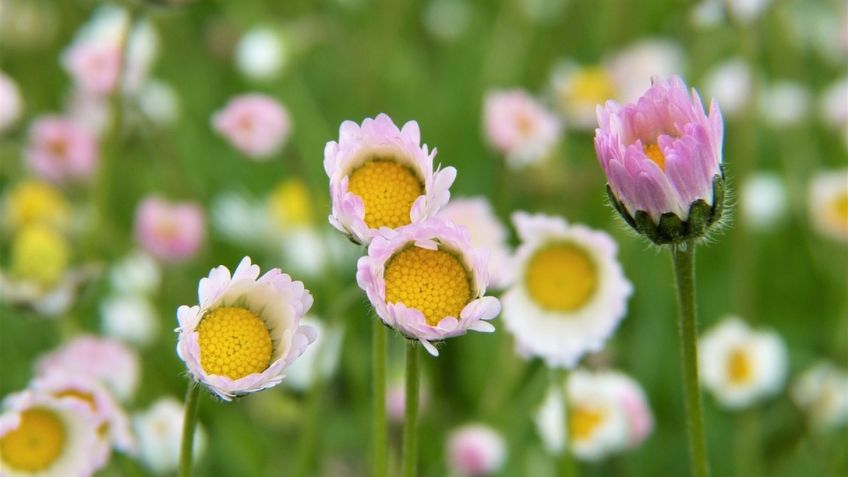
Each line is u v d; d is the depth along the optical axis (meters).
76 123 0.57
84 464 0.35
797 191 0.56
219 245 0.55
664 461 0.47
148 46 0.55
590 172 0.52
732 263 0.53
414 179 0.32
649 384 0.48
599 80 0.55
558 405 0.41
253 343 0.31
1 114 0.53
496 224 0.41
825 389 0.46
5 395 0.47
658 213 0.32
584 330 0.37
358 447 0.45
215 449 0.44
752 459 0.45
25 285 0.41
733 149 0.58
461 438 0.42
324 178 0.56
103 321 0.47
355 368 0.45
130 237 0.56
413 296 0.31
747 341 0.45
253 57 0.58
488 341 0.48
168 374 0.47
